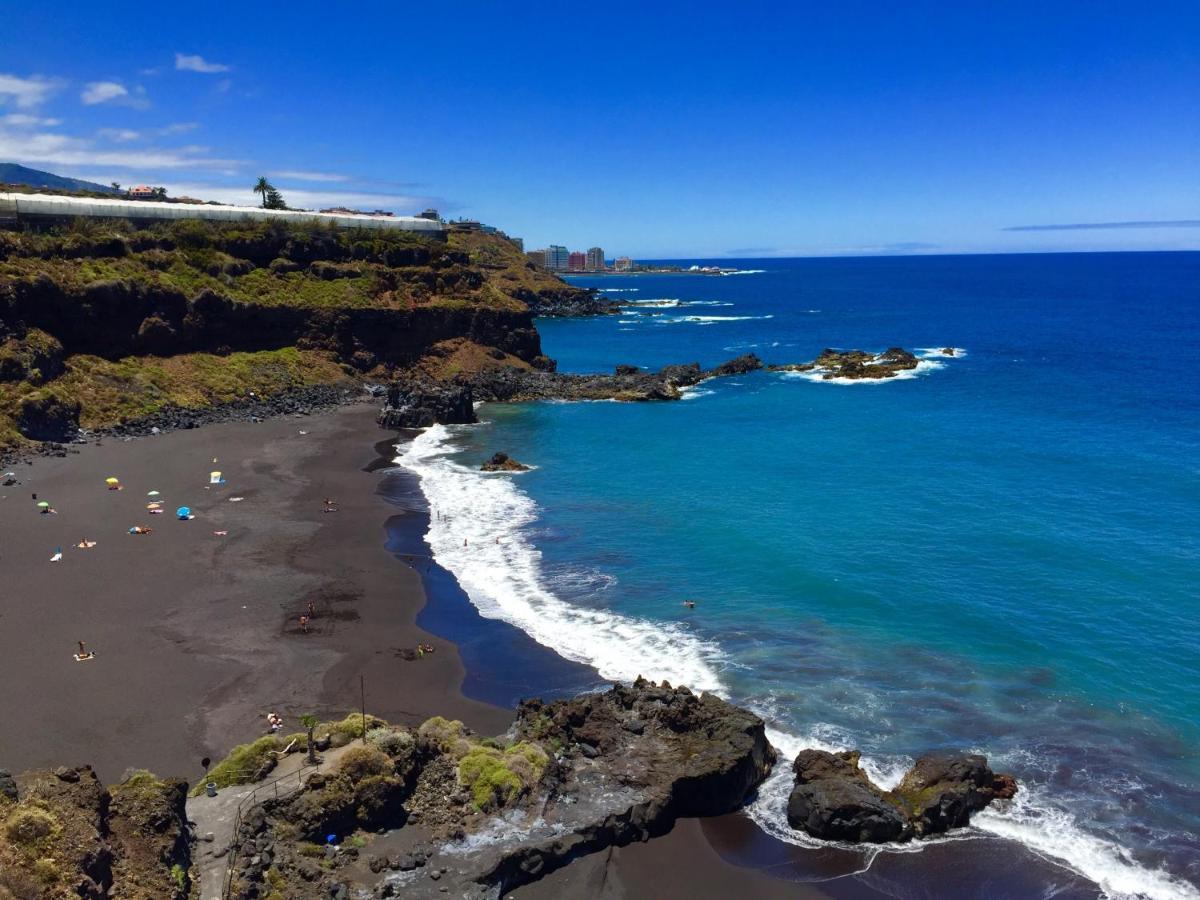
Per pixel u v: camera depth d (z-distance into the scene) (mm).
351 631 44469
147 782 25234
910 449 82750
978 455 79375
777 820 30391
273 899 23453
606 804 29172
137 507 63625
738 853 28750
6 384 81812
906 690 38219
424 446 88750
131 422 88500
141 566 52219
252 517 62688
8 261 93188
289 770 28859
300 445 86938
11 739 33250
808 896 26812
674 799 30078
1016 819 29969
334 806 26969
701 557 54688
